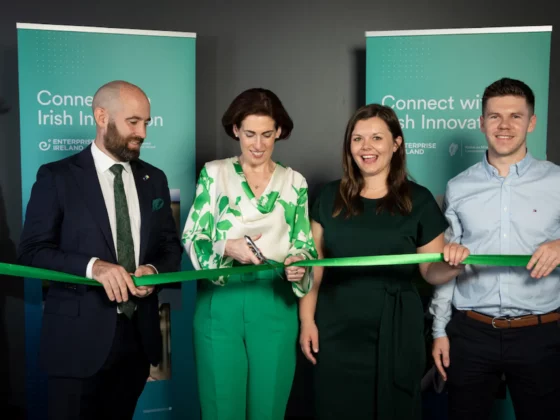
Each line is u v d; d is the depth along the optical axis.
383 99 3.29
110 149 2.22
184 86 3.25
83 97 3.14
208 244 2.31
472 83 3.23
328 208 2.44
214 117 3.79
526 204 2.44
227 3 3.74
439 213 2.41
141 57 3.19
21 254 2.12
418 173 3.29
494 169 2.49
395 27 3.78
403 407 2.32
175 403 3.35
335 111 3.82
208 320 2.32
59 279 2.07
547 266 2.21
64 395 2.16
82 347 2.14
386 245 2.33
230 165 2.42
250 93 2.34
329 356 2.38
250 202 2.35
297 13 3.77
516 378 2.43
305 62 3.79
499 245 2.46
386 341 2.31
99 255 2.16
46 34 3.10
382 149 2.33
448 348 2.54
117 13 3.66
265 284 2.33
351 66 3.80
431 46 3.24
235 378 2.33
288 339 2.37
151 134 3.22
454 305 2.54
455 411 2.52
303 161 3.85
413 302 2.35
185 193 3.29
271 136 2.35
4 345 3.68
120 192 2.24
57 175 2.16
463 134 3.24
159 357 2.36
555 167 2.49
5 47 3.58
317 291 2.50
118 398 2.32
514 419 3.20
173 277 2.14
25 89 3.10
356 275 2.36
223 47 3.76
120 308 2.20
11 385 3.70
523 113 2.40
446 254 2.22
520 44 3.20
